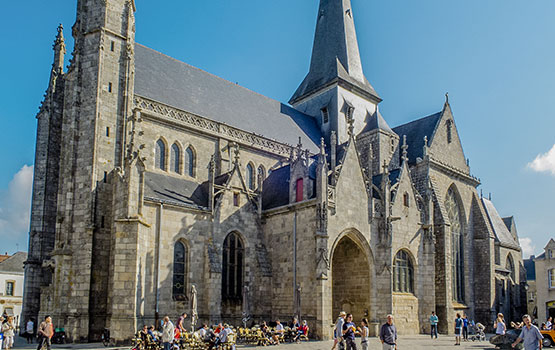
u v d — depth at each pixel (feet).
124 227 117.91
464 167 220.02
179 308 128.16
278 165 184.96
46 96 159.63
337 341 89.35
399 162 204.85
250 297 145.18
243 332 117.91
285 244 147.02
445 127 214.28
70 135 132.77
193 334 102.99
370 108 242.58
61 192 131.64
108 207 128.36
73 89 134.92
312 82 242.37
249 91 206.69
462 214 214.28
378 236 156.35
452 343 133.18
